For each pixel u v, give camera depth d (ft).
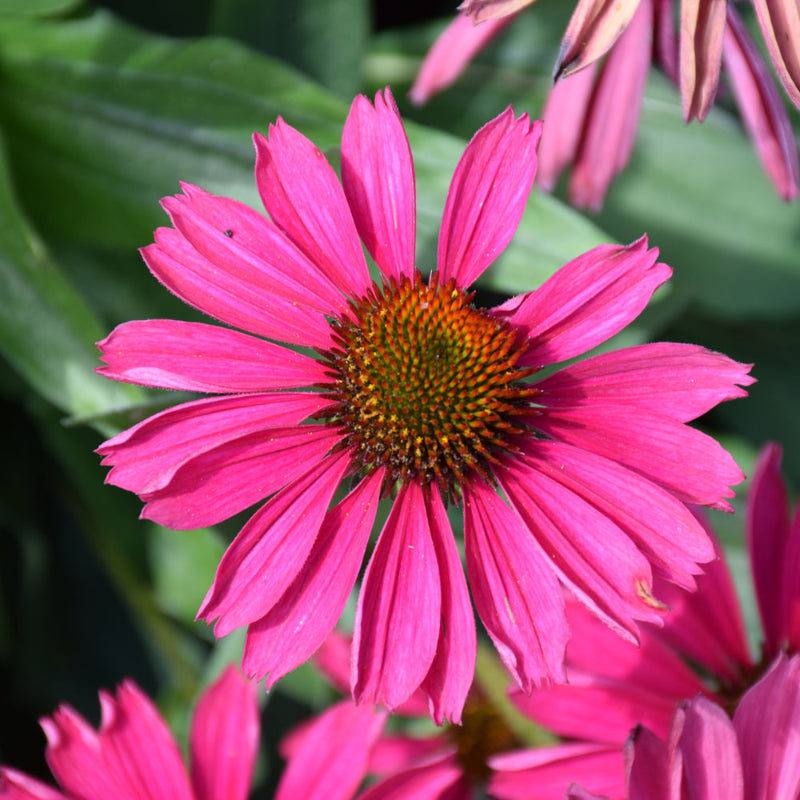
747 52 1.72
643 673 1.60
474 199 1.57
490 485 1.57
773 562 1.62
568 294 1.57
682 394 1.54
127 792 1.57
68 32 1.74
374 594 1.51
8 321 1.67
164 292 1.81
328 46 1.81
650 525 1.51
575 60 1.54
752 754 1.50
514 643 1.51
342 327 1.58
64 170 1.75
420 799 1.56
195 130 1.73
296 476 1.54
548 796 1.57
